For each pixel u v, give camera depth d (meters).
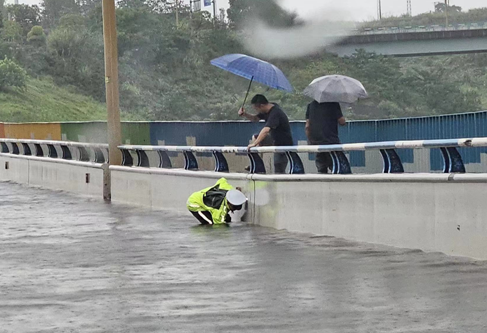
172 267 15.73
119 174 31.86
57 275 15.15
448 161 16.05
